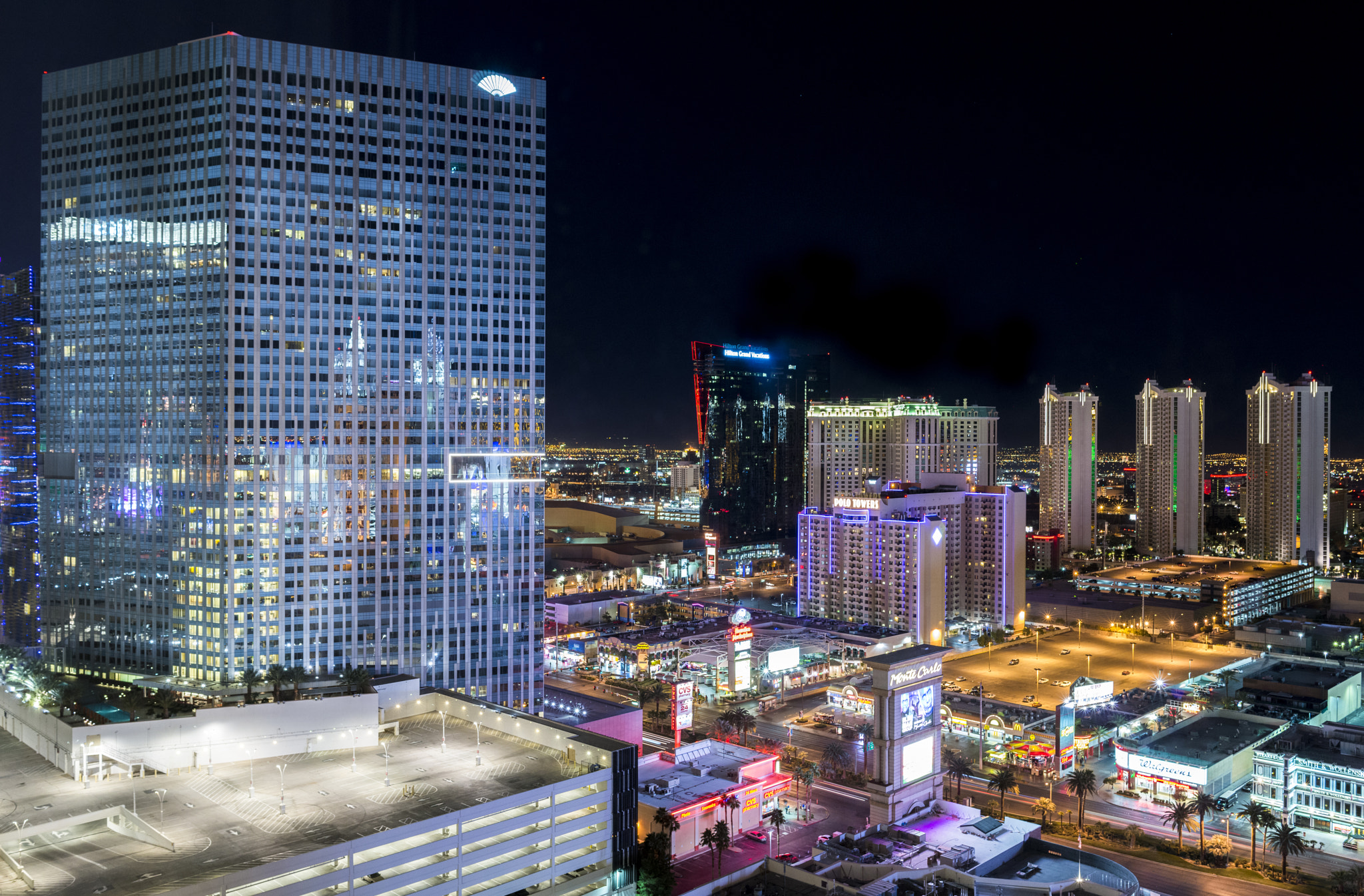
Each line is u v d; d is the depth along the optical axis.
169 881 119.81
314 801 146.12
